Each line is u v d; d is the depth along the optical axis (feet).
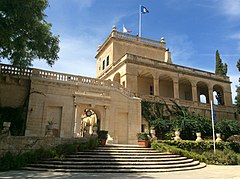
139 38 119.34
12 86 66.90
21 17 46.42
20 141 46.96
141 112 89.76
